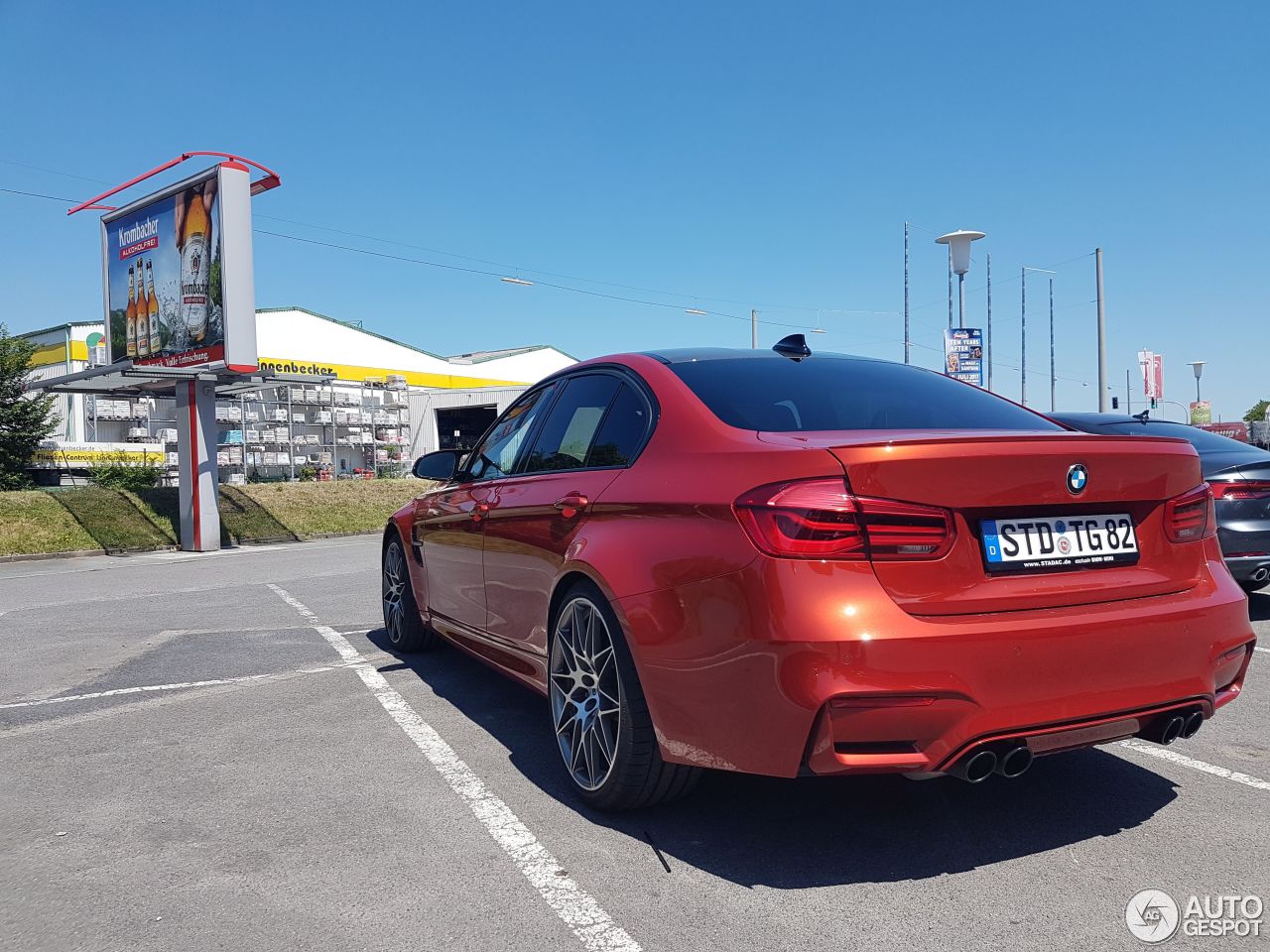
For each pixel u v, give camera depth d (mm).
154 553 17953
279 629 7047
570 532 3387
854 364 3834
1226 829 3010
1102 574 2732
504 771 3688
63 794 3518
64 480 27969
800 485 2533
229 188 17531
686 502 2820
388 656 5824
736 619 2574
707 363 3586
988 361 45031
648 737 2971
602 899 2600
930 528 2521
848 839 2975
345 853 2936
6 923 2529
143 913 2570
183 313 18438
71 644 6773
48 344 48062
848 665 2395
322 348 59875
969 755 2479
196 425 18094
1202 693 2760
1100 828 3027
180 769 3787
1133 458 2793
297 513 22234
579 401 3908
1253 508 5879
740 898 2592
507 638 3986
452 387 70125
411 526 5434
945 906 2523
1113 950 2295
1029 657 2498
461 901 2602
